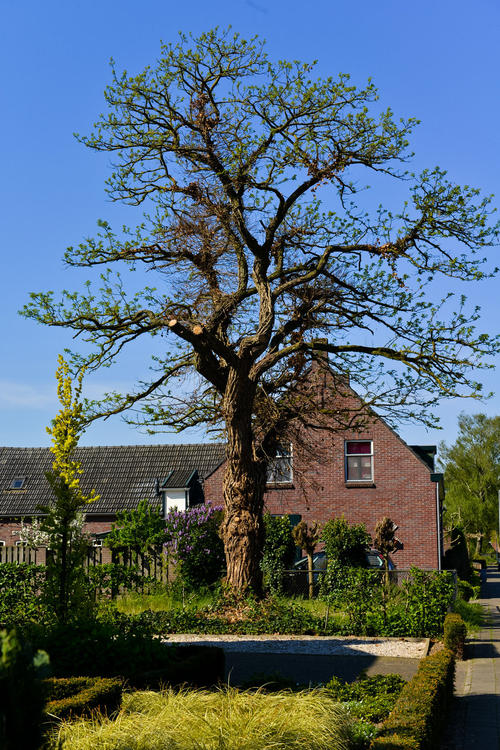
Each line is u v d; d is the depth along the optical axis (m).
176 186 19.97
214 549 25.67
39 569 19.25
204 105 19.05
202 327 18.36
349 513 30.31
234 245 20.47
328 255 20.00
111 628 10.98
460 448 69.88
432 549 29.34
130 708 7.96
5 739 3.50
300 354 20.78
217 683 10.76
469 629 18.86
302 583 24.30
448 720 9.96
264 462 20.38
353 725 7.62
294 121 18.62
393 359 19.48
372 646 16.00
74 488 14.33
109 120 19.28
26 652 3.85
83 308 19.30
